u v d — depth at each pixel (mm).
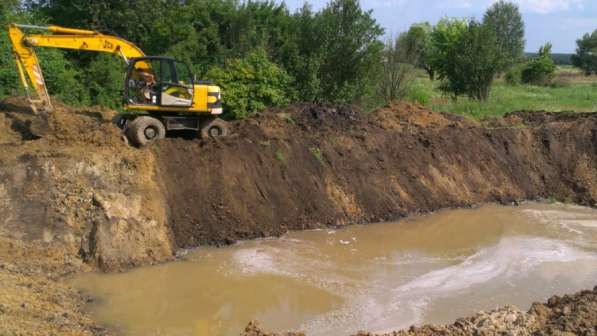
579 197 17172
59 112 13477
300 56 23078
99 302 9430
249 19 26828
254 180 13703
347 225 14070
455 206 15914
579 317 8109
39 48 20281
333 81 22891
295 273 10914
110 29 27391
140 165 12234
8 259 10039
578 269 11492
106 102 22250
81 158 11750
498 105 26297
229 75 20547
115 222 10984
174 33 26359
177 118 14289
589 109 25953
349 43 22391
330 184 14664
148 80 13859
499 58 28891
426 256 12117
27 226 10758
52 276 10000
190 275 10664
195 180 13000
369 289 10297
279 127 15711
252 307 9508
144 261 10984
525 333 7891
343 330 8766
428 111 19219
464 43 29484
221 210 12844
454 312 9461
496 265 11648
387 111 18656
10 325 7504
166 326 8766
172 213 12273
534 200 17141
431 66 43438
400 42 24422
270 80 20875
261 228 12984
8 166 11320
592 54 64312
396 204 15078
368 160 15688
